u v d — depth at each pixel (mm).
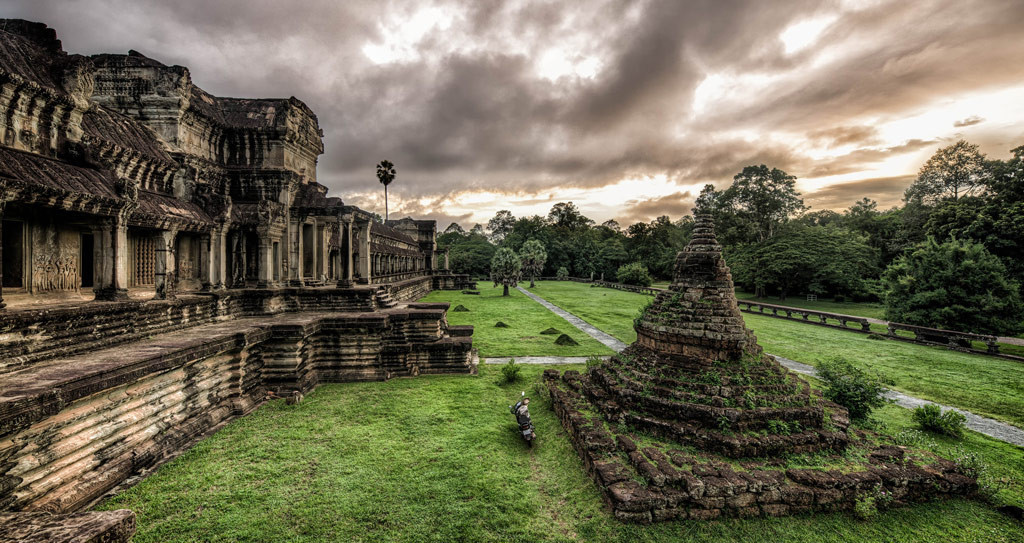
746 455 8547
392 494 8039
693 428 9133
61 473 7012
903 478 7805
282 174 18141
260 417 11789
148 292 13562
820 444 8883
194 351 10125
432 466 9148
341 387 14789
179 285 15047
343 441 10305
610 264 86812
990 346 20719
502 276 49125
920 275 24984
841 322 30406
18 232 9648
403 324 16859
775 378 10031
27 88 9164
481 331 26438
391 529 7043
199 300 13469
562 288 65250
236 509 7398
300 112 19750
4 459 6125
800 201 58406
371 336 15914
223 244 15531
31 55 9836
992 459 9727
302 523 7102
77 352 8922
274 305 16641
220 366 11859
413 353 16562
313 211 18938
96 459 7742
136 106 15281
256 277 17734
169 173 14430
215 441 10117
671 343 10984
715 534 6996
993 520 7418
